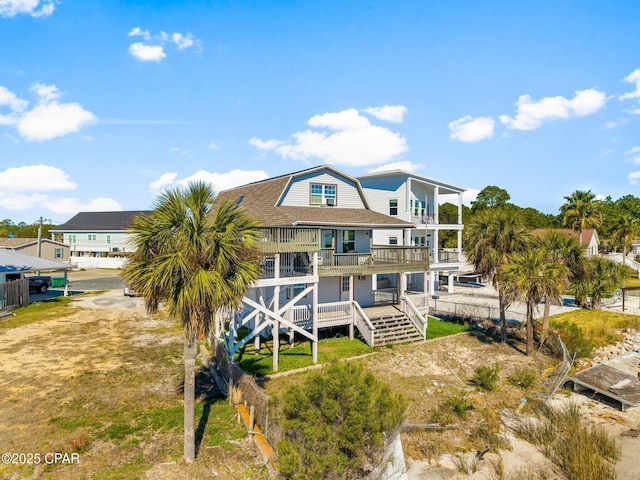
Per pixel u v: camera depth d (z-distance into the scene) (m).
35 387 13.72
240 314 18.97
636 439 11.71
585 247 20.89
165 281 9.11
